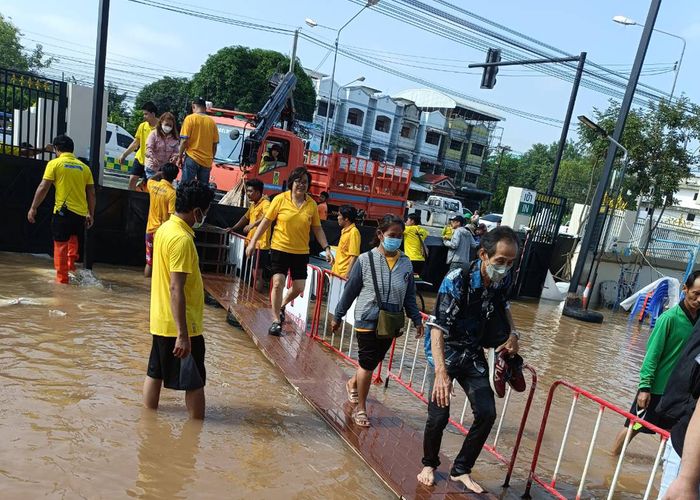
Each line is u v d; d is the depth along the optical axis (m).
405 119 51.44
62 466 3.28
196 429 4.07
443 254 13.54
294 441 4.18
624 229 17.22
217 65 34.84
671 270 18.50
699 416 1.72
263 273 9.12
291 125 13.55
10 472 3.13
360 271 4.41
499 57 15.48
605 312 15.41
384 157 51.12
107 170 19.42
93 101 8.51
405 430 4.60
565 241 16.42
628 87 13.16
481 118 58.22
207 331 6.79
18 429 3.63
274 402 4.89
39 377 4.50
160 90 38.56
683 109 18.30
